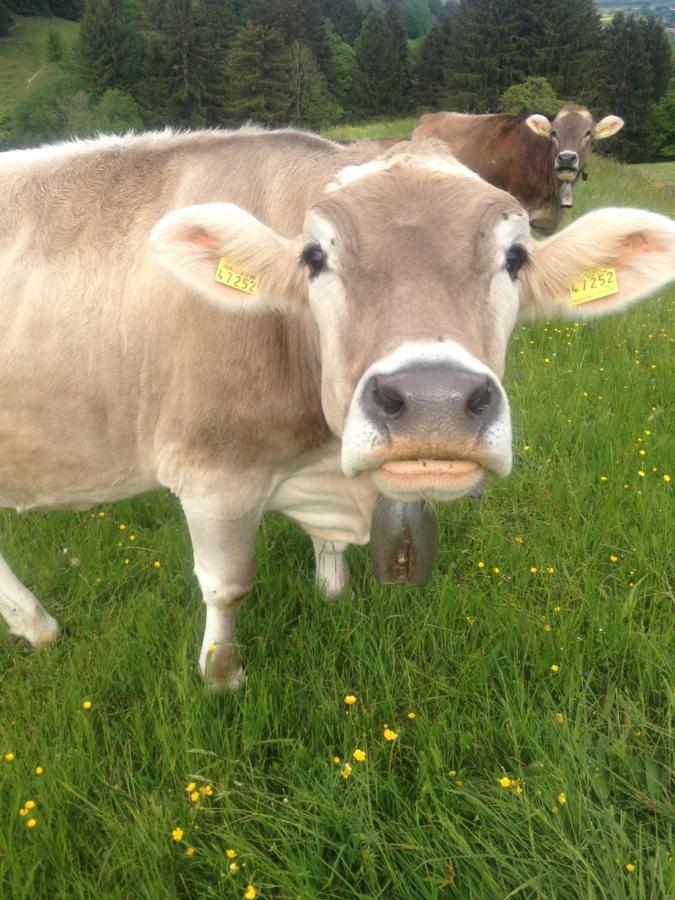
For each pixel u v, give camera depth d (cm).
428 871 93
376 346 75
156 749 112
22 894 90
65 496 128
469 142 458
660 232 94
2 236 115
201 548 118
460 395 68
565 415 203
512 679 120
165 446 115
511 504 171
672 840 91
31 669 130
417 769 107
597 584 141
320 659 127
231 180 111
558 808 95
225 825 96
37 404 116
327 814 98
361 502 121
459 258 79
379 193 85
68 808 101
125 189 114
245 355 105
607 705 112
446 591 136
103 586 151
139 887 93
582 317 100
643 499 162
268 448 110
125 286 111
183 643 126
